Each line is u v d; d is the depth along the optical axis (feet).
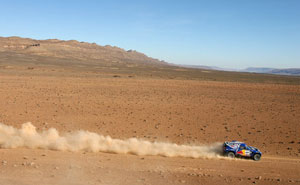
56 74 241.96
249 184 34.58
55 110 93.04
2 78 179.22
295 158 55.83
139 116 91.25
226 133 76.54
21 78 185.88
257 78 344.28
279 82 284.61
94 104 106.11
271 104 124.77
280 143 69.31
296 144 68.90
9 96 112.78
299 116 101.60
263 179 37.09
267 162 48.80
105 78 219.00
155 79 232.53
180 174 36.58
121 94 134.82
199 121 88.74
